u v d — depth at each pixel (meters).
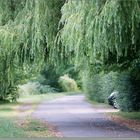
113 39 19.47
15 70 26.06
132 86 38.56
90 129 24.73
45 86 90.88
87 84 64.62
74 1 20.62
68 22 20.39
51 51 23.92
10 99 57.88
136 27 19.52
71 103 57.69
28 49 24.44
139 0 18.98
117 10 18.81
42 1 23.50
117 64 28.56
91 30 19.42
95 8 19.58
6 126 23.66
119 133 22.55
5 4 24.72
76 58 20.50
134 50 24.02
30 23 23.64
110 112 39.25
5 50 24.11
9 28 24.30
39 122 28.64
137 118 32.41
